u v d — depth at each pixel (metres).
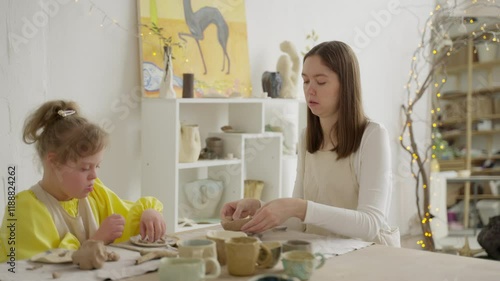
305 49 4.02
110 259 1.44
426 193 4.60
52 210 1.71
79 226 1.77
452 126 5.21
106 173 3.04
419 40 4.92
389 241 1.88
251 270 1.35
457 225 4.95
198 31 3.31
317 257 1.44
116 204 1.96
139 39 3.11
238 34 3.52
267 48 3.77
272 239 1.69
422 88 4.59
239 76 3.52
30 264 1.40
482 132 5.16
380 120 4.69
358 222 1.71
